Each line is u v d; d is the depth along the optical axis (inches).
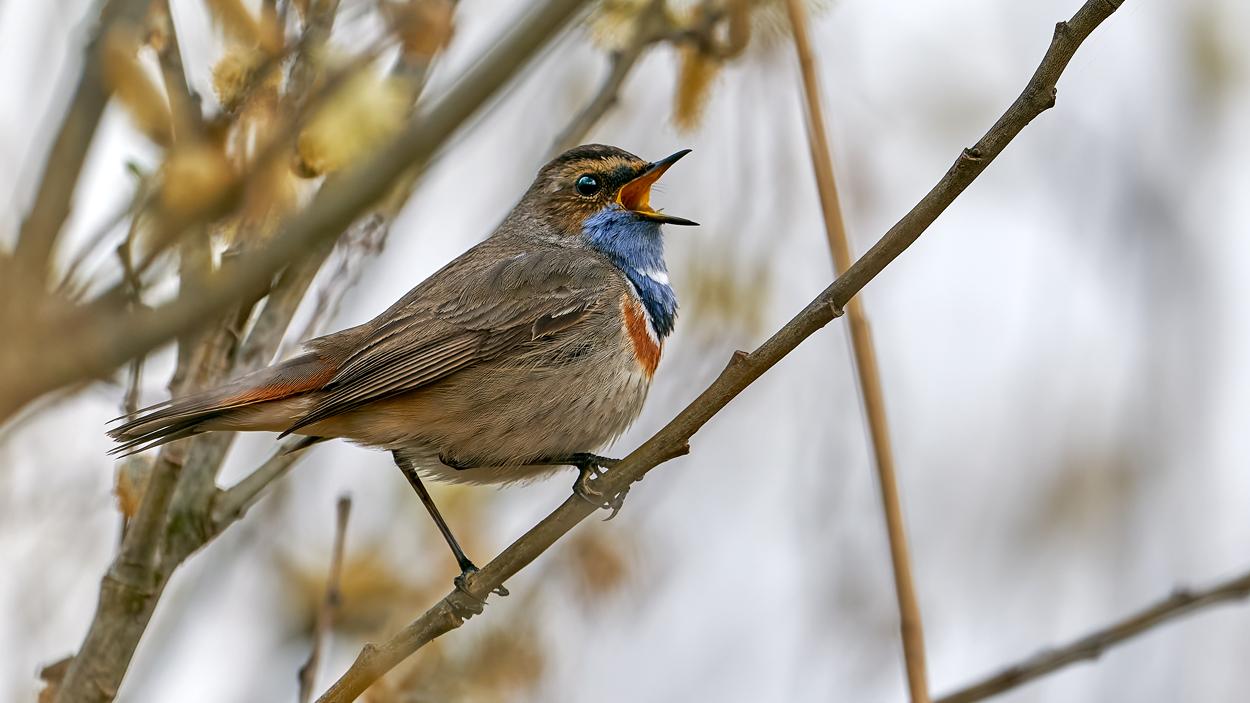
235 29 292.7
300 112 266.1
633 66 455.2
